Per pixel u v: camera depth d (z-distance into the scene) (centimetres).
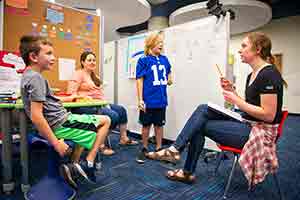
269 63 146
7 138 157
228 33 245
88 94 233
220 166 221
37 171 193
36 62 138
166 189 170
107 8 472
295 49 680
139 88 244
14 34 204
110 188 169
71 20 242
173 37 301
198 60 274
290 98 696
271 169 141
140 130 345
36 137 170
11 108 154
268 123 140
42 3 220
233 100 146
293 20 679
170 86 305
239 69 791
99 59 269
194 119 168
